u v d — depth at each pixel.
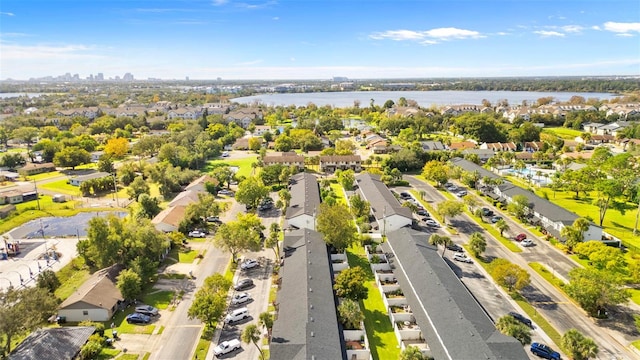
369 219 106.56
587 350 50.53
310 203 105.31
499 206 115.69
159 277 76.12
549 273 77.44
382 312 65.25
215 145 196.38
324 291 63.69
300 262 72.75
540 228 98.06
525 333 53.66
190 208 100.94
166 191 130.62
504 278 69.31
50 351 50.66
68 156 160.75
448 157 170.00
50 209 117.75
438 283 65.19
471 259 83.12
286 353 49.28
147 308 64.81
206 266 80.69
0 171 162.50
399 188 137.75
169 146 164.25
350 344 56.91
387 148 197.38
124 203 124.38
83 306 62.34
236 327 60.94
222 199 126.81
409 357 49.72
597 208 114.38
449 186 138.12
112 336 58.41
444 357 50.28
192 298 69.06
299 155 179.12
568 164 154.62
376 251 86.25
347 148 191.75
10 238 96.81
